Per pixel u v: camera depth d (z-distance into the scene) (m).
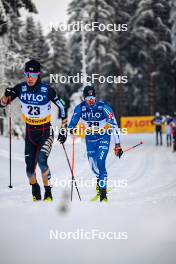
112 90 146.00
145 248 9.61
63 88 134.25
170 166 40.12
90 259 8.90
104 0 117.81
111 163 43.47
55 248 9.59
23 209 15.30
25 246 9.80
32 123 20.27
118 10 127.25
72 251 9.40
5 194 23.33
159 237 10.55
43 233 11.12
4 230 11.44
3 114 58.88
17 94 20.58
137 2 132.00
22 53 66.88
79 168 38.38
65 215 13.80
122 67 138.88
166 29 128.38
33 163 20.34
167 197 21.33
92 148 22.31
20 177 32.03
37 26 126.69
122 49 138.00
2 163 36.81
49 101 20.48
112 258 8.87
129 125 117.62
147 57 135.12
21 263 8.56
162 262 8.66
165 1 125.62
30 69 19.94
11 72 61.22
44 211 14.61
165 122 70.50
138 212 14.45
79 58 134.75
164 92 152.50
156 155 52.94
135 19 128.75
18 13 59.88
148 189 25.47
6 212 14.45
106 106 22.25
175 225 11.93
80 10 115.06
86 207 15.78
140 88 151.88
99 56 122.31
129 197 21.95
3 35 54.69
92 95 21.98
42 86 20.28
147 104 153.25
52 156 46.50
